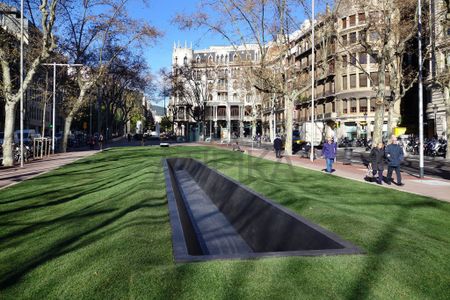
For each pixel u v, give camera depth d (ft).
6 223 25.11
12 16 93.71
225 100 309.22
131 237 17.95
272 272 12.45
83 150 135.44
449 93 93.91
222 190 36.96
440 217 26.32
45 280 14.52
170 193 27.17
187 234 21.16
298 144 149.18
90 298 12.32
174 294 11.12
